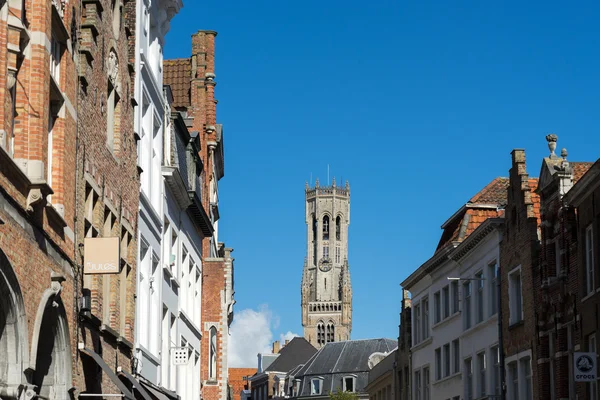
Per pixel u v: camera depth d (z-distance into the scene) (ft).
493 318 179.32
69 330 82.94
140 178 127.65
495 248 178.60
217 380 197.26
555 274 145.48
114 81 106.42
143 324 128.06
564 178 140.36
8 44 68.49
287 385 482.28
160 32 142.20
